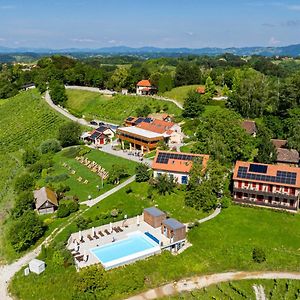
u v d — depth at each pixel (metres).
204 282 65.12
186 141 126.31
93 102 184.88
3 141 152.75
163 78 188.75
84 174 106.38
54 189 95.81
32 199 88.81
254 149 110.94
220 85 197.75
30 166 117.19
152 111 164.12
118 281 63.19
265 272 67.06
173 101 171.12
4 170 122.06
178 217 81.50
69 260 66.56
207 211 83.44
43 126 159.62
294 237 74.25
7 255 73.50
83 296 59.94
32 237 74.12
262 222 78.94
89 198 90.56
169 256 69.56
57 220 82.44
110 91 198.25
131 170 104.81
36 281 64.44
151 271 66.25
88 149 126.69
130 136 126.56
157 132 128.62
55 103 184.75
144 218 81.31
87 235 75.44
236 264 68.62
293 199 82.12
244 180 86.19
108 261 66.62
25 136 153.88
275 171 86.25
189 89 185.38
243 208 84.25
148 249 70.25
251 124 124.31
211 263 68.75
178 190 91.12
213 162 89.50
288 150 104.75
